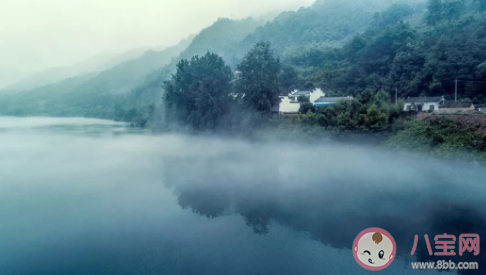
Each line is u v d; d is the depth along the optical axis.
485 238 18.81
